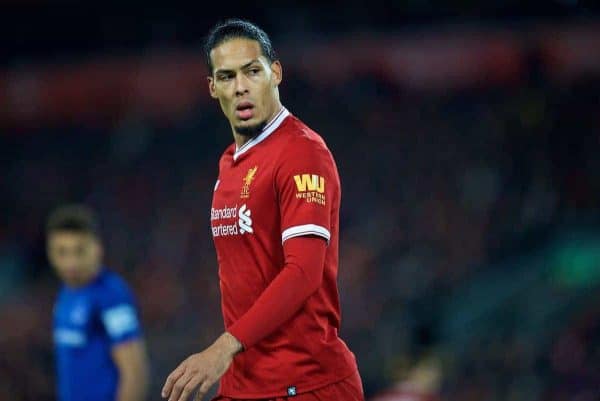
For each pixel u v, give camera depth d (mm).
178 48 83438
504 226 63469
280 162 11273
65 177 85312
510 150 69312
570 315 53281
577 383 45875
